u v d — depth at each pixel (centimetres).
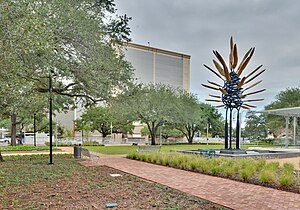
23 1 521
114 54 1358
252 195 641
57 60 995
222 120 4391
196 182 808
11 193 630
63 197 598
